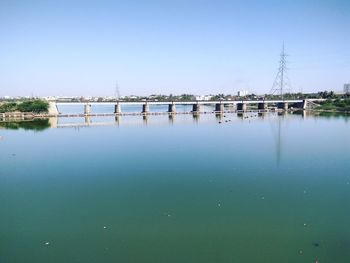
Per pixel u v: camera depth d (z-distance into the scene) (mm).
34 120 124125
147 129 87750
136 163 45500
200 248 22016
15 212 28484
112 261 20672
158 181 36625
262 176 37781
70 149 57781
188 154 51000
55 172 41562
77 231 24703
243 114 152125
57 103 154500
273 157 47812
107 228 25125
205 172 39906
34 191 34062
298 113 150750
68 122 114688
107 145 61531
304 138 66562
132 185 35406
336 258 20484
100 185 35625
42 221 26562
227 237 23375
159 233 24203
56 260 20859
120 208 28938
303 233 23688
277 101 183375
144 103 165125
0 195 33000
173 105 169125
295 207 28297
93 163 46125
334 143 59688
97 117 143500
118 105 160125
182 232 24234
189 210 28109
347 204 28844
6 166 45312
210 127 90438
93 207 29312
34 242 23141
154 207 28969
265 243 22438
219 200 30266
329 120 108500
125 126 97438
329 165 42531
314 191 32312
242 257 20828
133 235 23984
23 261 20719
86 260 20812
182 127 91812
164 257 21000
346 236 23125
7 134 79688
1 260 20812
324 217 26219
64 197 32062
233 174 38812
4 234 24406
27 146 61594
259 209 28000
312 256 20750
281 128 85438
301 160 45656
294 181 35688
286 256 20781
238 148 55531
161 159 47719
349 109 155500
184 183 35688
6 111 146500
